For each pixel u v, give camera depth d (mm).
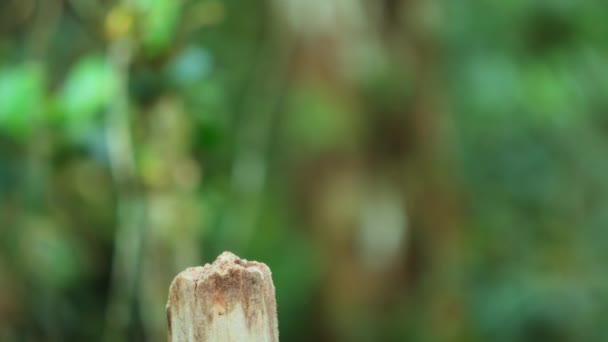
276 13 6965
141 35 4305
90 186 5457
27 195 5395
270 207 7074
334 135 7066
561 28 7941
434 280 7312
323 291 7051
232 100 6832
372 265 7137
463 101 7750
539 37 7953
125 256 4723
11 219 5375
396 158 7246
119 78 4328
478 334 7395
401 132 7227
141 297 4715
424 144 7309
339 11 6945
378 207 7188
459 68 7727
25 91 4422
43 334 5395
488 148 7957
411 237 7258
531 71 7820
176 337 1917
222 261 1952
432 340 7215
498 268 7777
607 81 8031
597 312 7543
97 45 5121
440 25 7383
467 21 7816
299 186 7137
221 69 6766
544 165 8008
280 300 6930
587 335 7461
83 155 4723
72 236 5574
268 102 6887
